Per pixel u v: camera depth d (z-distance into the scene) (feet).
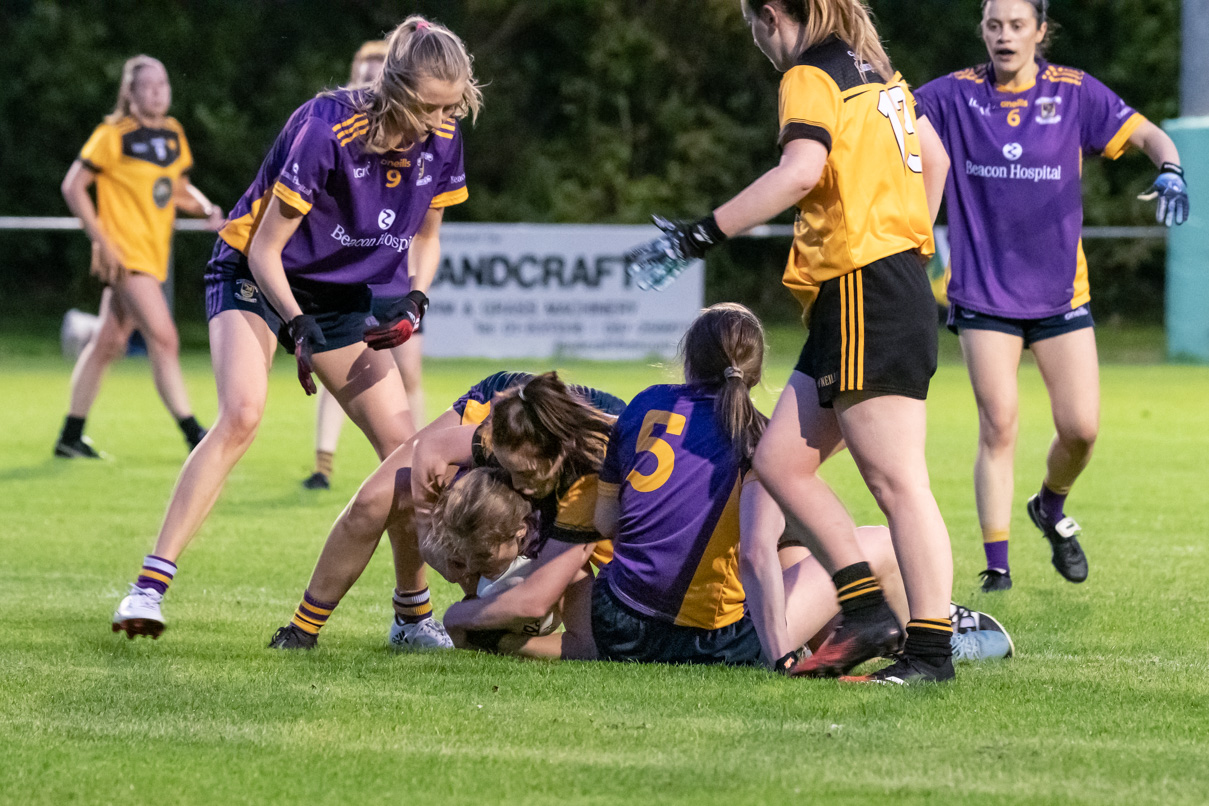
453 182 53.83
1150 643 52.31
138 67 108.58
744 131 344.08
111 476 101.71
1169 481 101.19
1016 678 44.96
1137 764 35.37
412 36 48.91
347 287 52.90
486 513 45.42
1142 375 199.72
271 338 52.80
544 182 336.29
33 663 46.85
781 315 331.98
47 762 35.53
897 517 43.34
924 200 44.83
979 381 65.82
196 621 55.26
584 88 343.05
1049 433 133.18
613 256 219.61
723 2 340.39
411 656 48.60
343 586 50.19
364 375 53.93
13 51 325.21
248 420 50.83
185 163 111.04
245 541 76.74
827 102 42.65
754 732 38.22
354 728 38.70
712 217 41.96
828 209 43.14
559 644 48.78
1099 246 334.44
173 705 41.14
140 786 33.73
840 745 37.01
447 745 37.09
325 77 336.70
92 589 62.64
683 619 46.96
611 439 47.67
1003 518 65.31
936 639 43.86
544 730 38.45
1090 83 66.03
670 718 39.75
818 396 43.60
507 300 219.41
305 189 49.11
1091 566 70.69
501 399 45.44
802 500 44.14
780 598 45.47
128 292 107.96
